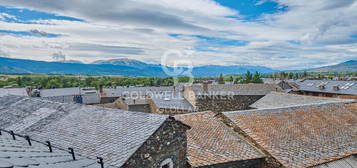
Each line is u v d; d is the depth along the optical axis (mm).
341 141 14273
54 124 10492
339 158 12438
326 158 12117
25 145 6387
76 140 8680
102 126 9406
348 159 12727
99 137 8602
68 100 44562
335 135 14898
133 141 7723
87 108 11461
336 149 13227
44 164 4891
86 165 6078
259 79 83500
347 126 16547
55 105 12750
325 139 14172
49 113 11867
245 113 15891
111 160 6949
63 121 10617
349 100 21953
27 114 12289
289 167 10797
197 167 10133
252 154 11828
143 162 7539
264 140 12852
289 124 15328
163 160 8461
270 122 15141
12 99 15109
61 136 9219
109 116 10117
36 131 10078
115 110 10555
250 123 14633
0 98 15672
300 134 14203
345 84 47125
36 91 48031
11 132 6887
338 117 17797
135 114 9688
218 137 13062
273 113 16469
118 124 9258
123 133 8484
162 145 8375
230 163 11039
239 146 12453
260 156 11812
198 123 14391
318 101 22094
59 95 48969
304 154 12086
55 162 5383
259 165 12086
